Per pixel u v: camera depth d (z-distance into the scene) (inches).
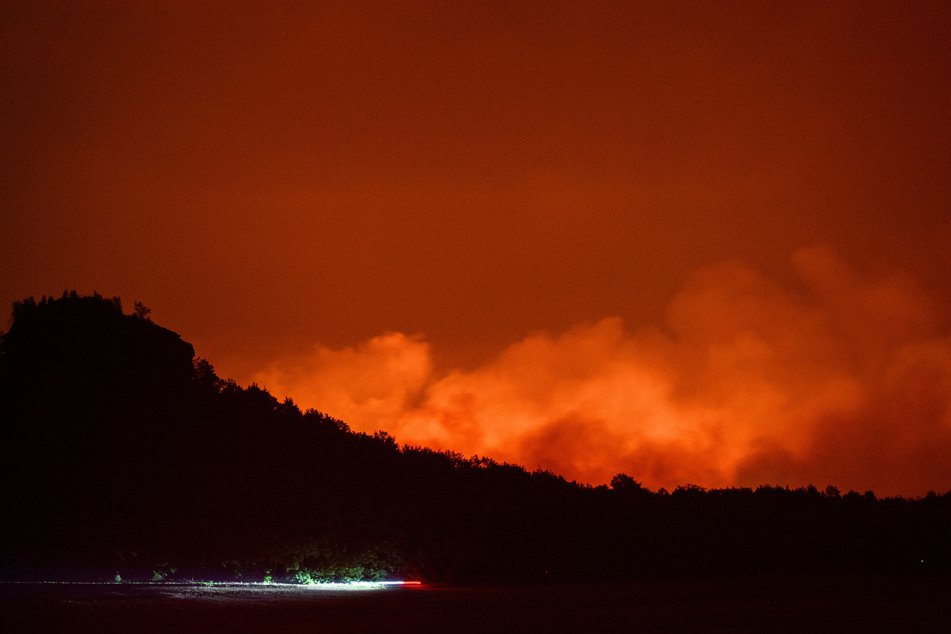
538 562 4136.3
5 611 1596.9
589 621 1942.7
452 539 3973.9
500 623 1845.5
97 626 1462.8
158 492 3093.0
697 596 2903.5
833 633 1797.5
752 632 1795.0
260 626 1596.9
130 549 2805.1
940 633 1824.6
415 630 1662.2
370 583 3400.6
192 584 2650.1
